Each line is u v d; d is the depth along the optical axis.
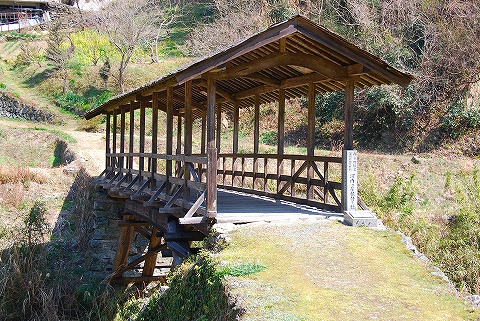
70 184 20.27
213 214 7.97
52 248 16.20
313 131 10.28
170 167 10.16
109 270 15.91
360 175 17.53
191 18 45.34
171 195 9.91
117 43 36.50
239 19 31.28
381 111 23.84
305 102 28.50
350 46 8.41
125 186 13.74
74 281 14.79
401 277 5.87
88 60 40.81
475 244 11.02
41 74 41.16
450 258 10.35
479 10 22.36
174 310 6.94
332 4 29.20
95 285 14.59
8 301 12.84
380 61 8.51
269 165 20.03
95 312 13.58
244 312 4.81
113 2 41.50
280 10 30.58
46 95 38.16
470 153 20.73
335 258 6.40
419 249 10.98
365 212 8.20
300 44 8.91
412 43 24.66
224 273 5.83
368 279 5.74
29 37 51.09
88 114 18.44
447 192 15.94
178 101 14.35
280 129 11.37
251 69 8.72
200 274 6.36
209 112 8.23
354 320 4.59
